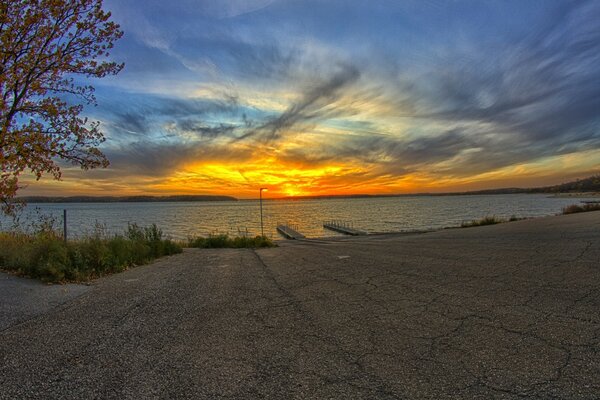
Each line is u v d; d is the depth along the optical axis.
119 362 3.16
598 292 4.78
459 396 2.48
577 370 2.77
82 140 8.92
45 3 7.85
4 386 2.74
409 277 6.51
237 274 7.74
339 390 2.62
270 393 2.60
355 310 4.58
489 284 5.59
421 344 3.40
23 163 8.04
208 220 87.50
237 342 3.61
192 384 2.75
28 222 11.92
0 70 7.76
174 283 6.67
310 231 52.81
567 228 13.25
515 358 3.02
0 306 4.91
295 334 3.80
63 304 5.08
